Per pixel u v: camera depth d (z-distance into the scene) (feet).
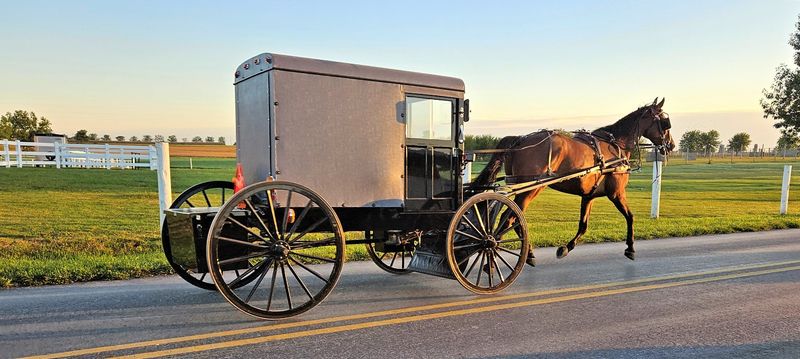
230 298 15.31
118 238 29.60
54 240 28.48
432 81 19.01
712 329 15.42
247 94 17.94
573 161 24.94
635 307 17.78
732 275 23.00
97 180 59.62
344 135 17.42
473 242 19.72
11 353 12.84
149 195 49.83
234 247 15.96
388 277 22.30
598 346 13.89
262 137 17.04
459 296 19.12
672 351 13.58
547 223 42.19
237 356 12.94
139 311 16.62
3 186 51.42
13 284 19.81
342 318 16.19
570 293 19.65
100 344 13.55
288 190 15.88
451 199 19.69
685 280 21.97
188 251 16.30
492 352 13.41
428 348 13.67
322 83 16.98
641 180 97.55
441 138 19.42
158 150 26.22
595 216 47.91
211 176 76.38
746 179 101.35
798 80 70.08
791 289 20.44
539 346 13.87
